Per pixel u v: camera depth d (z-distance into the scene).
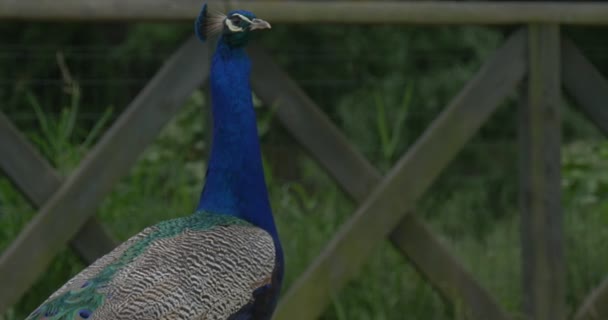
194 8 7.57
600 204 10.16
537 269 8.29
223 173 5.95
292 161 11.40
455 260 8.20
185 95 7.68
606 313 8.38
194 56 7.68
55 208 7.45
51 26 15.71
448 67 15.45
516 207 12.74
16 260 7.37
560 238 8.30
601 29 16.44
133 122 7.59
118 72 15.60
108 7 7.42
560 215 8.30
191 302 5.11
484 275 9.12
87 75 15.55
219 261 5.36
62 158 8.52
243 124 5.95
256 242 5.60
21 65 15.30
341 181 7.98
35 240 7.41
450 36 15.51
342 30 15.69
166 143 10.59
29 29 15.66
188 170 9.77
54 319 4.82
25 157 7.46
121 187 8.82
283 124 7.89
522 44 8.21
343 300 8.43
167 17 7.52
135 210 8.56
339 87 15.84
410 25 7.98
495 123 15.54
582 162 11.16
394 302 8.45
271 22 7.67
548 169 8.28
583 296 8.79
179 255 5.30
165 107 7.65
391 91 15.15
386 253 8.70
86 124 14.79
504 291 8.92
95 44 15.88
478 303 8.23
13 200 8.52
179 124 10.77
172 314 5.03
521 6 8.11
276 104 7.88
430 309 8.45
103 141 7.54
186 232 5.55
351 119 14.98
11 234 8.34
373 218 7.95
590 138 15.02
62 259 8.29
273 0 7.65
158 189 9.02
